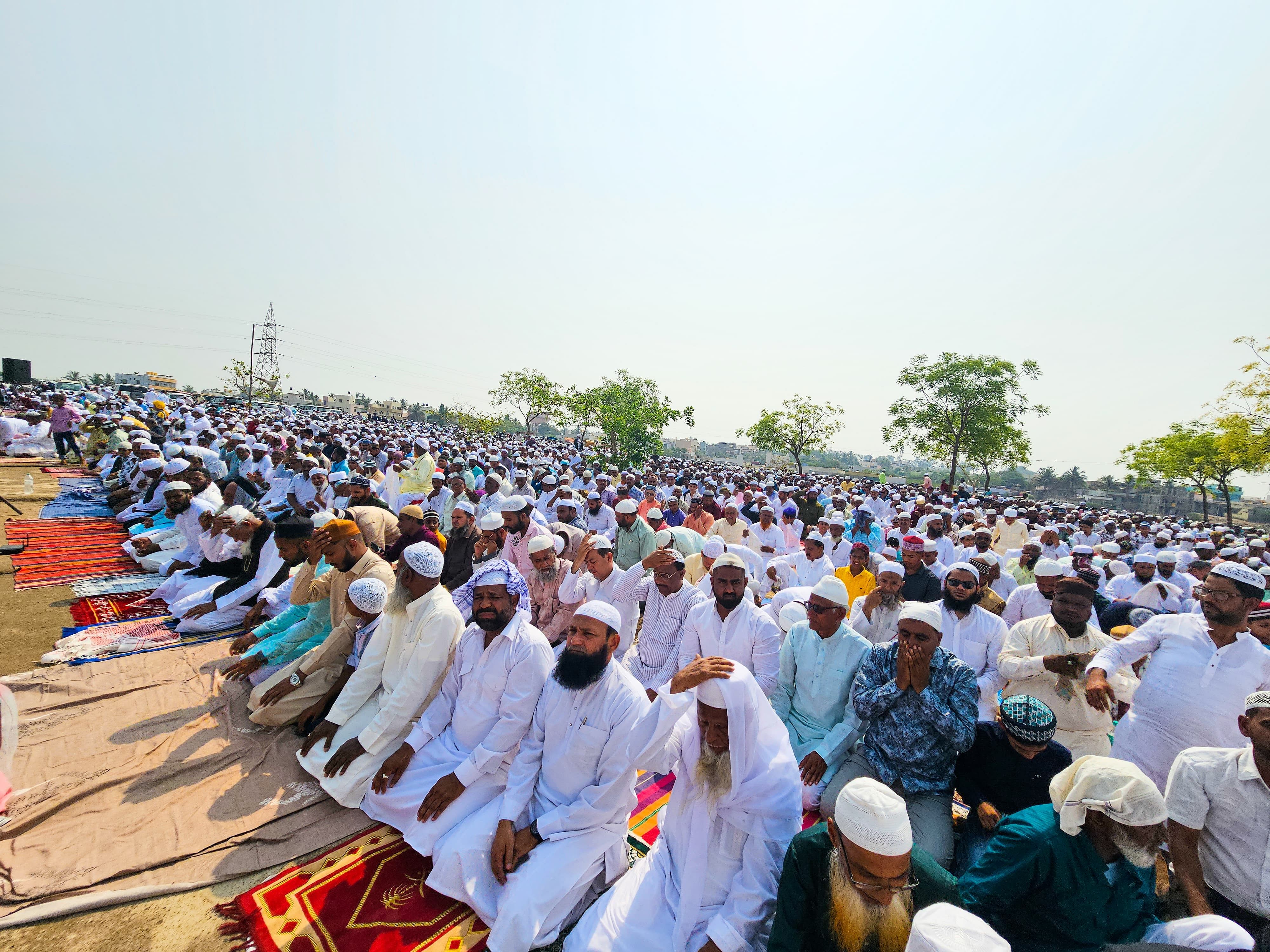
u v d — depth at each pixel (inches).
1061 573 189.8
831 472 3299.7
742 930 94.0
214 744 150.8
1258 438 791.7
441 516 373.7
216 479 414.6
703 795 99.8
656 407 1391.5
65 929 98.7
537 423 2632.9
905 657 124.5
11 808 122.7
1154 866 97.5
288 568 223.3
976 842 122.7
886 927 75.4
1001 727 124.1
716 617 171.8
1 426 612.1
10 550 296.4
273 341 2810.0
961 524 518.9
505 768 126.6
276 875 113.5
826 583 151.2
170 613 234.8
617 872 117.7
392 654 143.3
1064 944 87.4
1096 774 83.4
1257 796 95.1
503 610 127.3
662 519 344.2
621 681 117.9
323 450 573.9
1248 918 96.5
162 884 108.3
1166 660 135.6
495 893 108.4
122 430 570.6
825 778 142.7
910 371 1397.6
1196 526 819.4
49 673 178.4
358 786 131.9
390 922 104.1
